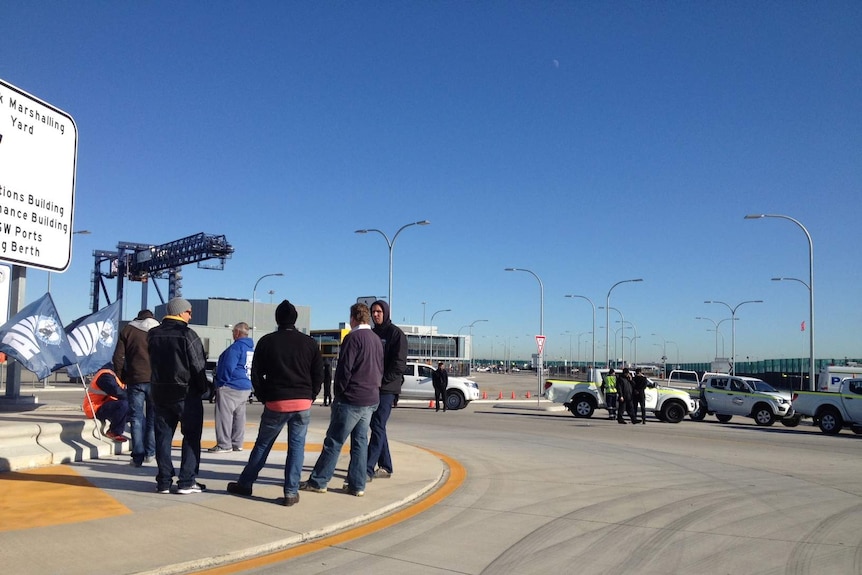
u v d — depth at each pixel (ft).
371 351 26.50
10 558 18.07
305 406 24.82
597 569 19.88
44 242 37.42
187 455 25.67
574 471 37.73
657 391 83.61
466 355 261.44
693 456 46.03
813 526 25.81
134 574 17.30
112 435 35.76
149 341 25.25
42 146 37.35
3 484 26.84
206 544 20.01
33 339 36.73
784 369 245.86
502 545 22.00
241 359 37.27
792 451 51.37
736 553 21.88
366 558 20.12
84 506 23.57
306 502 25.63
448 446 48.14
